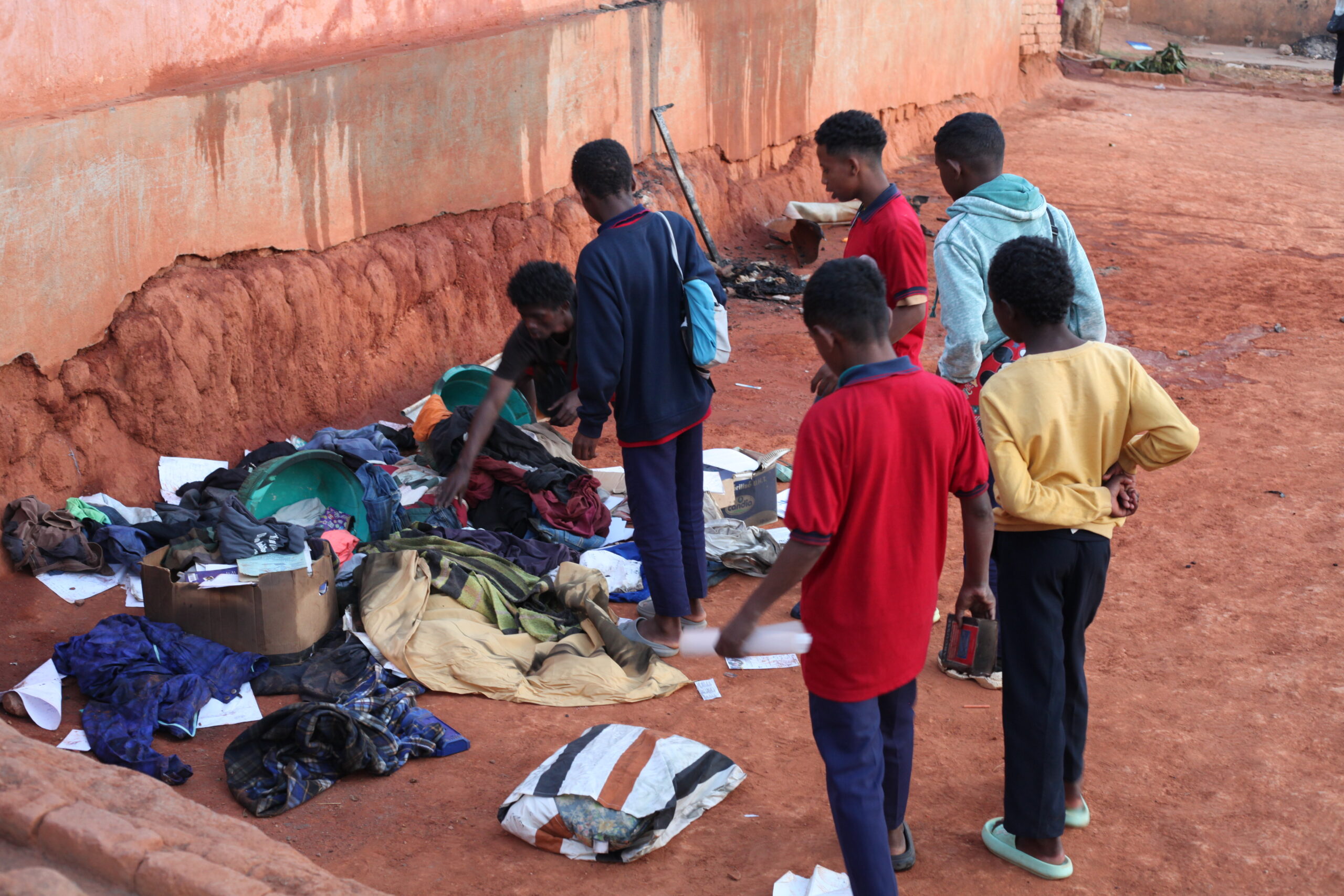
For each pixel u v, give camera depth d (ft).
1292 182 53.11
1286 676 16.07
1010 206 14.05
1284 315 35.50
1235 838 12.59
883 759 10.50
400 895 11.49
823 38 48.08
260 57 24.79
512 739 14.48
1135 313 35.55
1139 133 62.23
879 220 14.85
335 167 24.98
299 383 24.14
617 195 14.98
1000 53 65.92
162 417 20.92
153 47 22.04
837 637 10.00
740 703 15.51
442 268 27.91
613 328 14.57
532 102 30.86
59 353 19.03
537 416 23.72
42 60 19.65
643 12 36.32
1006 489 10.96
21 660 15.38
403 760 13.80
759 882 11.85
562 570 17.84
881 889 10.14
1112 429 11.18
